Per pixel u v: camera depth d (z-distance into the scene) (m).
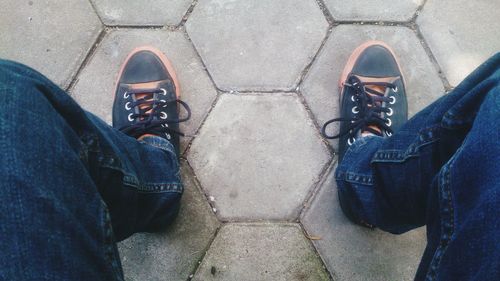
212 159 1.20
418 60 1.23
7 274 0.50
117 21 1.24
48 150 0.59
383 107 1.18
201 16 1.24
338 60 1.23
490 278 0.54
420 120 0.83
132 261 1.15
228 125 1.21
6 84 0.59
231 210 1.18
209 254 1.16
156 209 1.02
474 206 0.60
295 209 1.18
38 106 0.60
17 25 1.24
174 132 1.16
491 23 1.24
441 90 1.22
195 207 1.18
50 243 0.53
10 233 0.52
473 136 0.62
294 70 1.22
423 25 1.24
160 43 1.24
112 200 0.82
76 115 0.69
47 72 1.22
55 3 1.25
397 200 0.92
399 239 1.16
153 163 1.00
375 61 1.21
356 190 1.02
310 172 1.19
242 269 1.15
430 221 0.75
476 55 1.23
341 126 1.19
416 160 0.81
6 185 0.53
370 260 1.16
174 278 1.15
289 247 1.16
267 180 1.19
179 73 1.23
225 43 1.23
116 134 0.86
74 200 0.61
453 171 0.65
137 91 1.19
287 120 1.21
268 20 1.24
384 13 1.24
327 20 1.24
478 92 0.66
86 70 1.23
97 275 0.60
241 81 1.22
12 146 0.55
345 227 1.17
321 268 1.16
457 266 0.61
